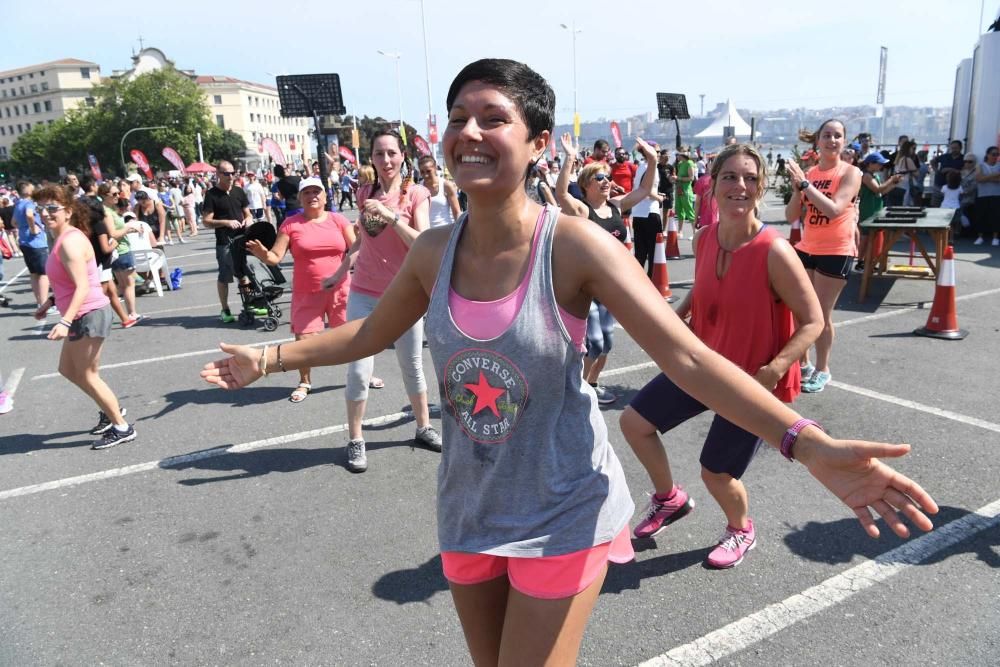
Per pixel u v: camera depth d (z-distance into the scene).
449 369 1.53
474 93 1.38
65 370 4.63
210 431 4.96
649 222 7.91
